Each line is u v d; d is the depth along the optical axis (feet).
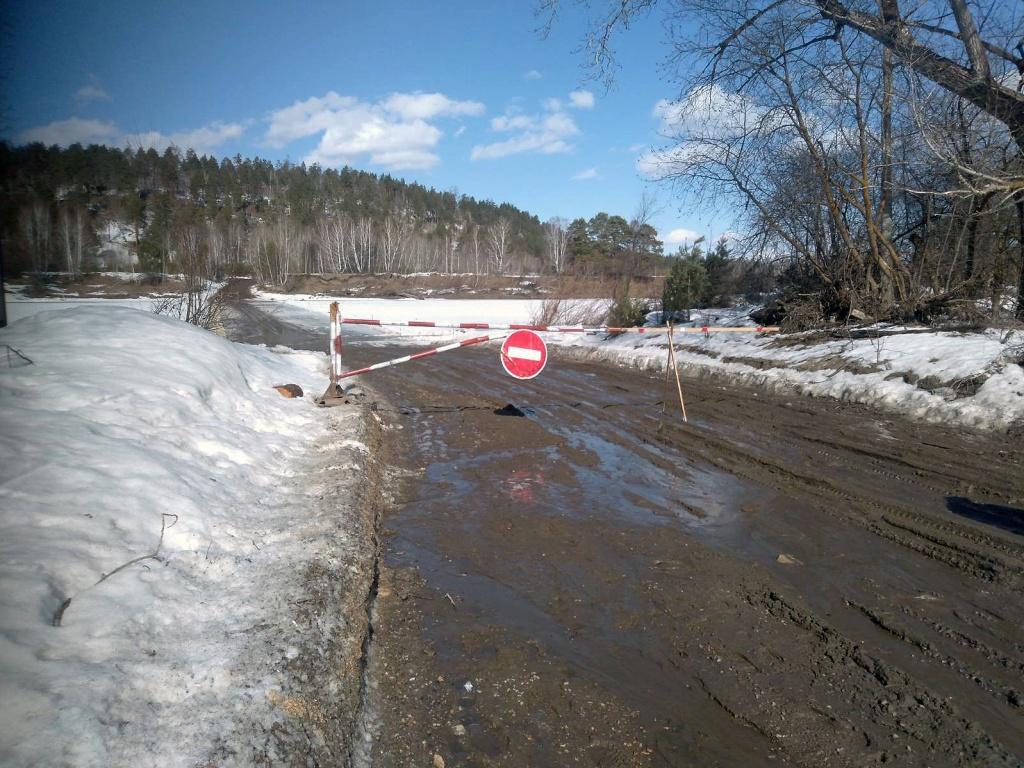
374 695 10.94
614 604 14.11
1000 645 12.37
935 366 32.86
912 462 23.58
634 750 9.72
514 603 14.19
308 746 8.77
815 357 40.11
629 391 40.32
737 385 41.55
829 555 16.47
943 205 42.73
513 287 242.37
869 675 11.47
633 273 99.81
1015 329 35.55
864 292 46.44
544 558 16.48
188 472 16.53
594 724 10.29
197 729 8.39
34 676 8.30
